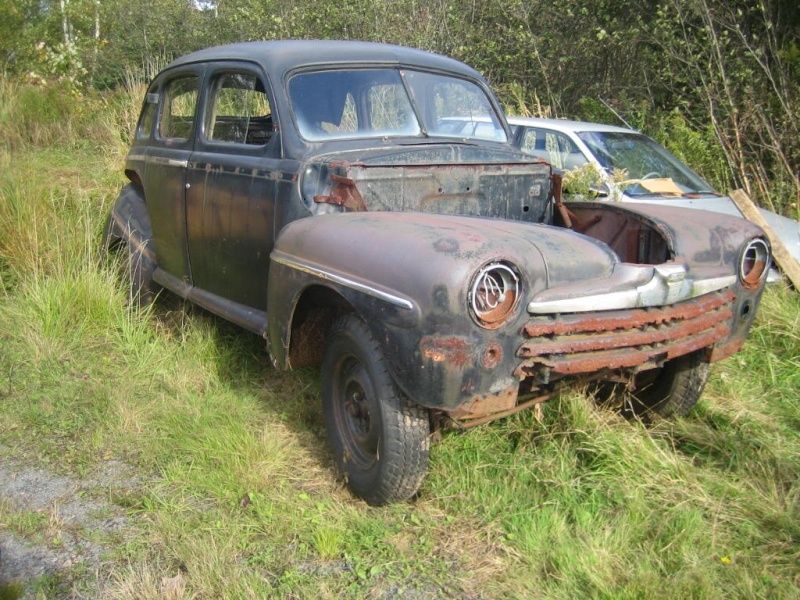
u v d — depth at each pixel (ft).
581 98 36.17
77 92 38.01
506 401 9.76
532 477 11.32
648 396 13.47
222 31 49.93
